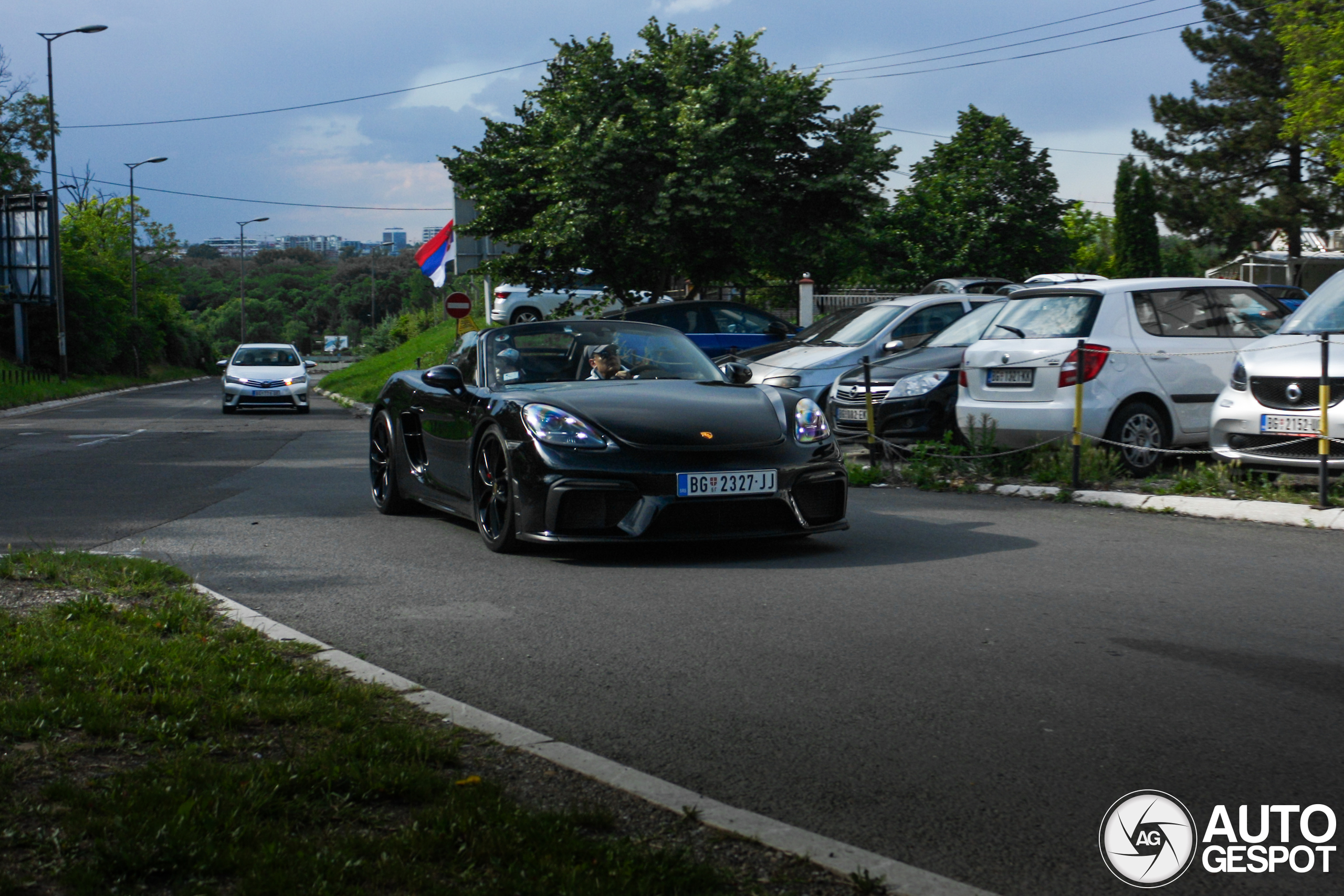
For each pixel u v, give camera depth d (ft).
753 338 57.57
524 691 12.92
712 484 19.63
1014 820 9.21
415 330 204.54
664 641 14.92
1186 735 11.06
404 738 10.62
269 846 8.14
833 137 74.49
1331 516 22.53
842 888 7.88
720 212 69.72
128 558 20.25
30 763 9.99
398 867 7.90
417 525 25.91
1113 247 149.07
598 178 70.28
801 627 15.51
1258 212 137.59
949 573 19.01
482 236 79.87
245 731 11.03
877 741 11.06
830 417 37.06
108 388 134.21
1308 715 11.59
